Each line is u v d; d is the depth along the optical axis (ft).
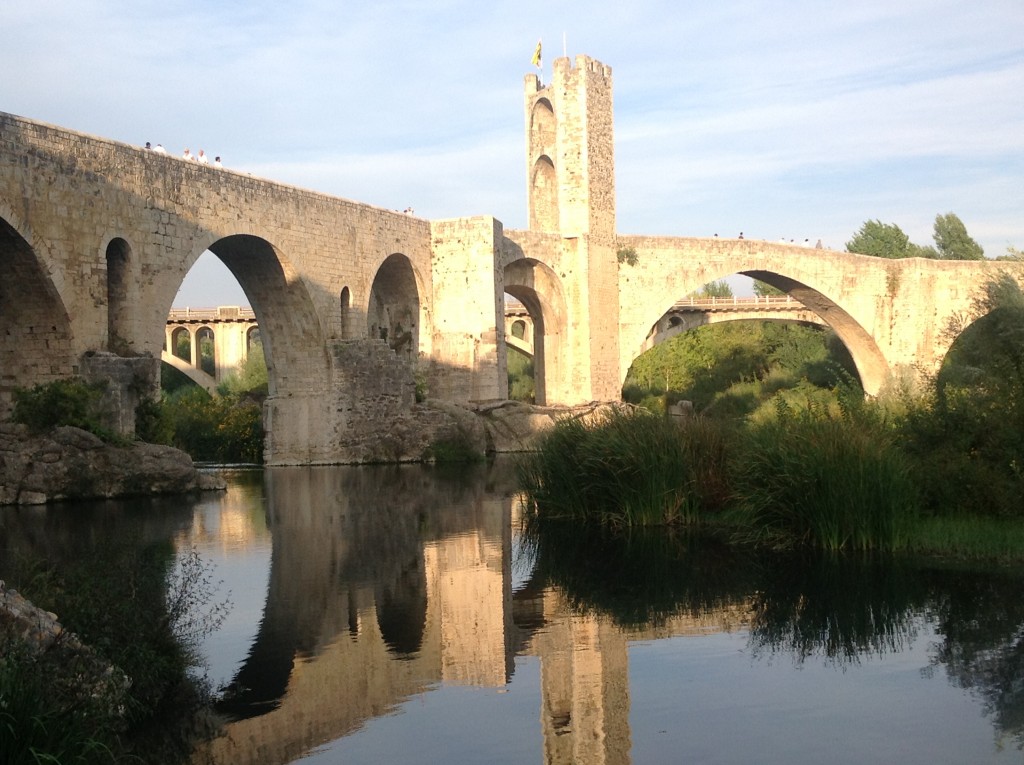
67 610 31.45
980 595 43.19
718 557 53.31
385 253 135.74
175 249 97.09
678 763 26.27
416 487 92.79
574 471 67.82
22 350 84.12
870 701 30.76
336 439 123.03
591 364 165.78
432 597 45.24
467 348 146.20
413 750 27.40
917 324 204.54
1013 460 57.82
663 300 179.52
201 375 212.84
